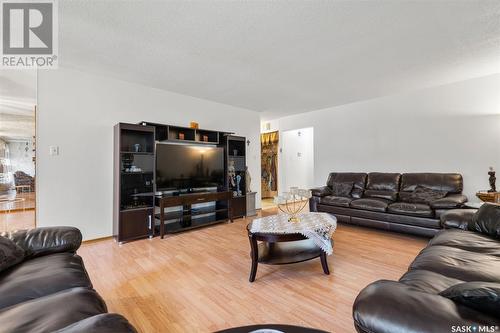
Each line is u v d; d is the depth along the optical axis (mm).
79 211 3332
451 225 2268
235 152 5188
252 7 2055
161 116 4184
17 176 9820
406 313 733
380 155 4832
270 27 2352
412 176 4051
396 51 2879
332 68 3359
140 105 3934
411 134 4438
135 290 2068
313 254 2402
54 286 1238
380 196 4152
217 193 4320
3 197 8156
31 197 8297
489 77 3668
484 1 2014
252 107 5527
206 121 4859
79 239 1843
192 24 2287
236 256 2824
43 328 856
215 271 2428
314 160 5949
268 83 3941
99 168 3512
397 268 2420
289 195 2943
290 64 3211
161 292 2035
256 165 5852
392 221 3510
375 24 2328
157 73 3475
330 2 2008
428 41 2654
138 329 1581
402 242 3221
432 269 1410
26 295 1161
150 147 3764
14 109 5215
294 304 1838
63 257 1600
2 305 1091
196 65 3215
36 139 3049
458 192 3602
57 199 3174
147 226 3533
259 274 2354
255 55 2938
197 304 1858
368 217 3758
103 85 3566
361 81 3891
